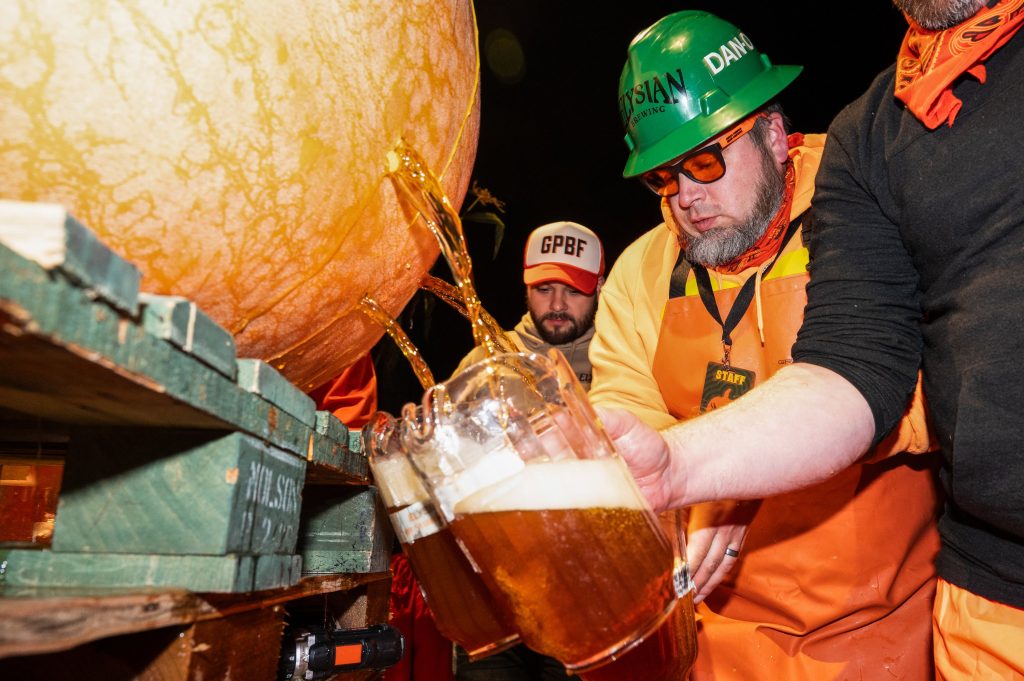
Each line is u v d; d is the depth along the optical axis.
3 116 0.46
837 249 1.00
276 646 0.67
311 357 0.77
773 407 0.90
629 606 0.57
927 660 1.29
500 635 0.75
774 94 1.28
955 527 0.93
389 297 0.78
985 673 0.86
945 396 0.88
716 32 1.33
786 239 1.29
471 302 0.73
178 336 0.45
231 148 0.54
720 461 0.84
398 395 3.15
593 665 0.59
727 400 1.30
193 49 0.51
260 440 0.58
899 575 1.31
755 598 1.37
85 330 0.36
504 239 6.14
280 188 0.58
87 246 0.36
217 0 0.52
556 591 0.55
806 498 1.32
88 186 0.50
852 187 1.01
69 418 0.53
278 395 0.61
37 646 0.37
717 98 1.28
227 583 0.51
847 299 0.97
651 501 0.80
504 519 0.55
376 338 0.89
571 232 2.79
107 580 0.51
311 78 0.57
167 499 0.53
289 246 0.61
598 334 1.61
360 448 0.89
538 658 3.70
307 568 0.98
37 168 0.48
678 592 0.78
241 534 0.54
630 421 0.75
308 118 0.58
